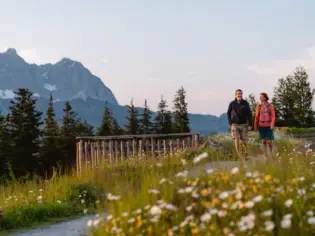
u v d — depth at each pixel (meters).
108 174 11.37
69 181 12.64
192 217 3.72
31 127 54.59
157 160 13.91
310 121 58.03
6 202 10.29
